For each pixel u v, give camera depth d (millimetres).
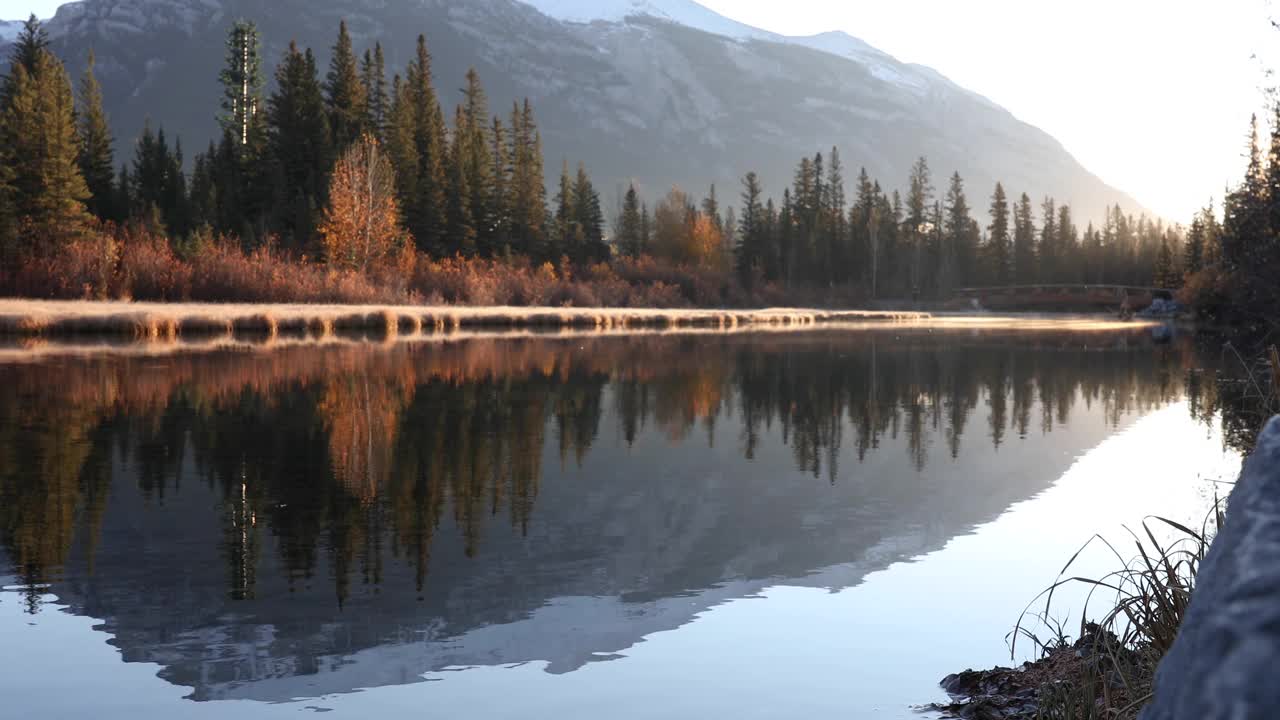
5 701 4809
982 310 104000
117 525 8469
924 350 35000
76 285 43531
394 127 71812
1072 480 11078
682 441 13703
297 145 67750
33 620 6043
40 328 32625
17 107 54656
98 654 5465
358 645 5633
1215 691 1102
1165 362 29594
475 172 80938
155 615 6145
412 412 16016
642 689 4992
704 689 5012
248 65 79125
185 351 27422
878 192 122688
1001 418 16656
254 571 7141
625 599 6543
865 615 6215
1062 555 7762
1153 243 130125
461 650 5578
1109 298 97812
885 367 26984
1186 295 62031
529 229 83938
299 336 35469
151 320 33938
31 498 9484
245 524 8562
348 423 14633
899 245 118812
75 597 6496
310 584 6828
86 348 27781
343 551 7715
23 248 47625
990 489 10539
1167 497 10102
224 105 80562
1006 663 5320
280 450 12305
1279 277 29609
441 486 10289
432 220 71312
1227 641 1149
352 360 25469
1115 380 23734
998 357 31578
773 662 5395
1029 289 112062
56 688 4973
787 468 11727
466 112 86438
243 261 48375
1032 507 9633
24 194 53062
